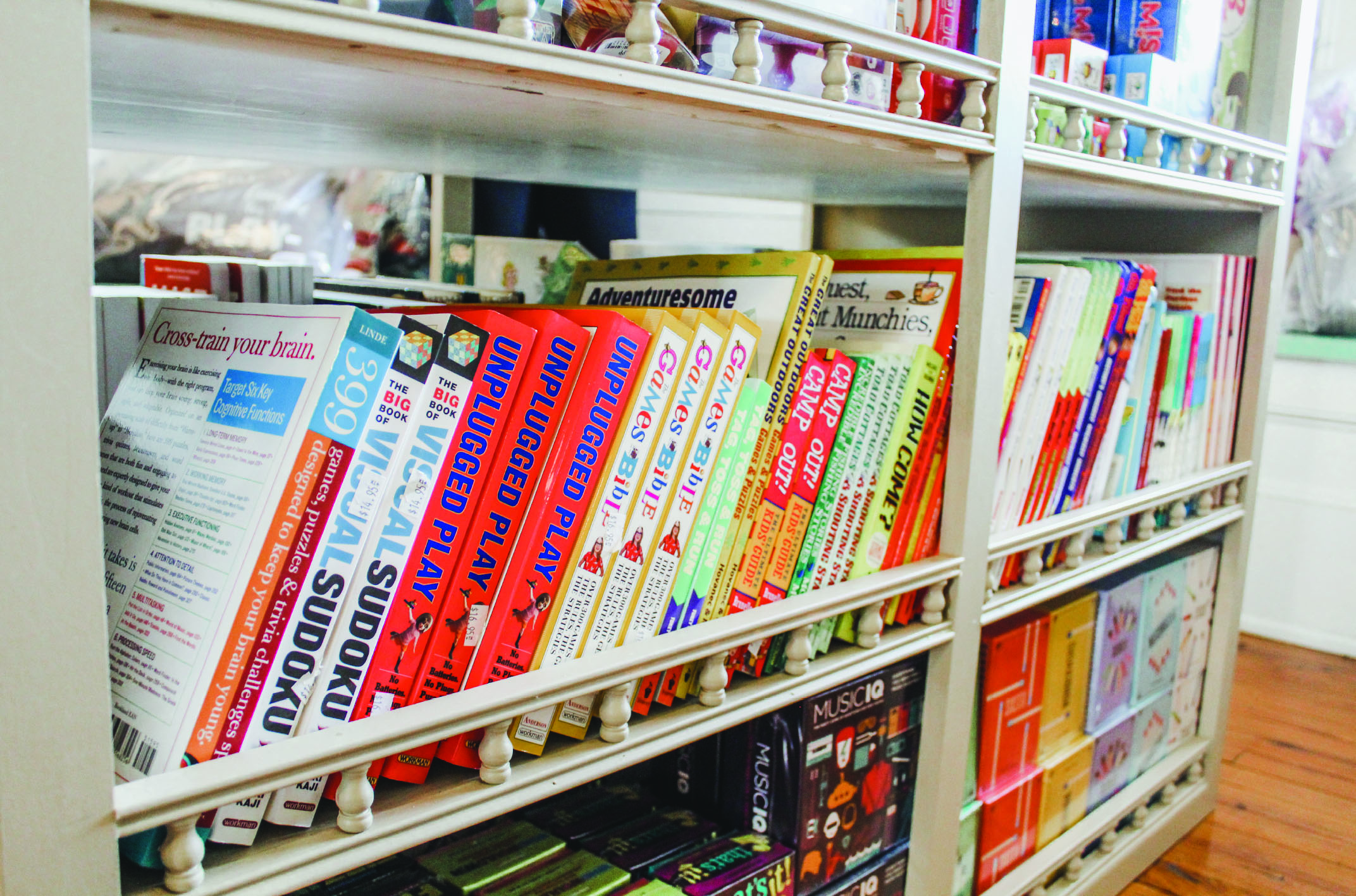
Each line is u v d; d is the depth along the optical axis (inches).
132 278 73.9
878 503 35.6
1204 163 54.5
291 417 20.9
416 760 23.9
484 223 83.7
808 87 30.5
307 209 79.5
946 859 40.6
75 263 15.9
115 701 21.9
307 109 27.3
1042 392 43.1
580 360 25.7
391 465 22.3
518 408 24.6
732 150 33.9
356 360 21.3
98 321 29.9
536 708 24.0
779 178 47.0
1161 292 60.8
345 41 18.4
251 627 20.4
